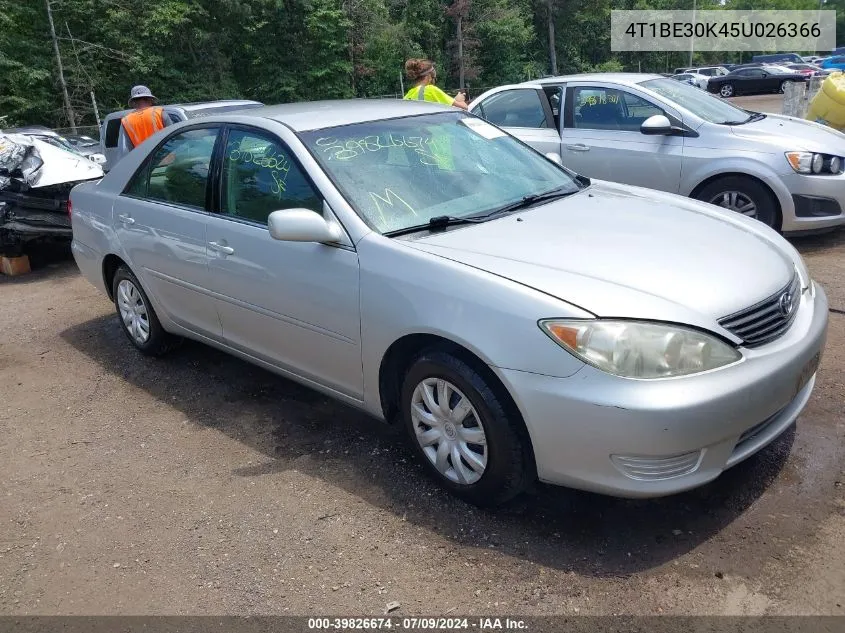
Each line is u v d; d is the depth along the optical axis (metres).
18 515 3.26
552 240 3.06
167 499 3.29
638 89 6.69
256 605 2.60
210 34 28.66
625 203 3.64
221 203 3.89
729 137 6.16
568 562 2.67
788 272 3.03
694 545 2.71
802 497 2.92
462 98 6.95
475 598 2.54
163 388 4.49
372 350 3.15
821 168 5.89
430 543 2.84
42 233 7.49
